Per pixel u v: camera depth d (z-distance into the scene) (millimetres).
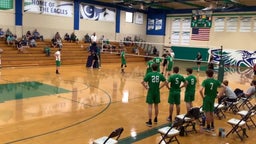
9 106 8469
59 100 9555
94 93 10977
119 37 27812
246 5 23594
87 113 8141
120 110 8648
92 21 25359
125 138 6273
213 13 25875
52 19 22516
